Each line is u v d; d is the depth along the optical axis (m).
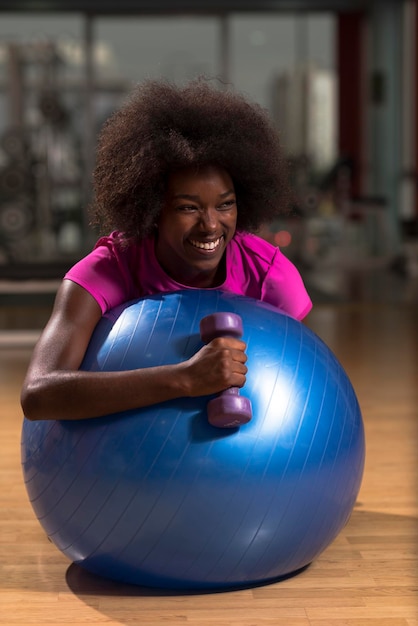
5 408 3.52
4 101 10.02
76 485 1.62
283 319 1.78
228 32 10.56
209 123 1.70
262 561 1.68
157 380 1.56
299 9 10.27
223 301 1.75
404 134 10.09
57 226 10.11
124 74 10.62
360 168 10.65
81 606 1.70
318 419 1.66
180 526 1.59
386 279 8.21
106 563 1.71
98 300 1.76
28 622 1.64
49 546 2.04
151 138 1.68
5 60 9.69
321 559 1.93
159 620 1.63
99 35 10.57
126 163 1.71
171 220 1.71
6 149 9.04
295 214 2.12
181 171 1.69
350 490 1.75
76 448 1.62
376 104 10.19
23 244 9.01
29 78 10.10
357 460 1.76
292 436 1.62
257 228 1.91
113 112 1.87
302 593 1.75
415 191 9.96
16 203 8.80
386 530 2.12
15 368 4.35
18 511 2.29
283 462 1.60
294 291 1.94
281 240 9.29
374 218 10.26
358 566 1.90
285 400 1.63
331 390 1.72
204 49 10.61
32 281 5.39
